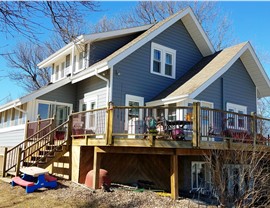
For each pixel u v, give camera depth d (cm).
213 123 969
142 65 1282
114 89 1171
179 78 1409
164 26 1355
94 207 706
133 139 841
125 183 1038
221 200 773
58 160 1106
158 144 822
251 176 809
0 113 1780
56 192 823
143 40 1260
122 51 1177
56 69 1711
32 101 1312
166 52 1394
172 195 816
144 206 726
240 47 1370
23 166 1002
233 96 1349
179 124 896
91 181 894
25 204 717
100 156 912
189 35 1510
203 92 1216
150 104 1228
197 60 1527
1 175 1072
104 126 951
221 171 845
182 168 1053
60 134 1173
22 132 1336
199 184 1030
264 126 1127
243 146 895
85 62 1321
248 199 816
